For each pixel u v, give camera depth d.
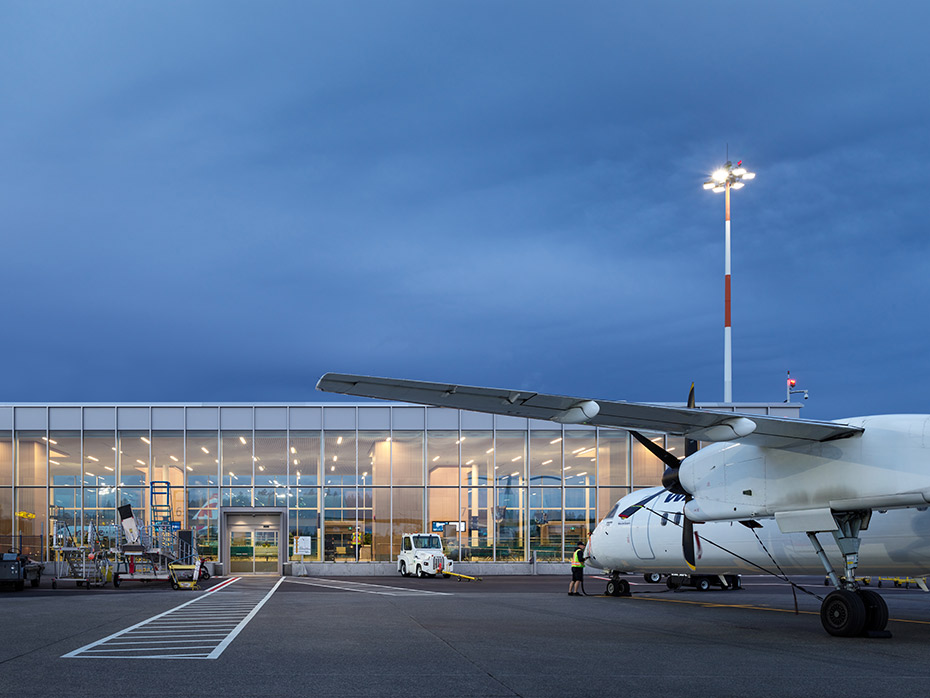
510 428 42.53
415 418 42.34
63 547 36.78
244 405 42.06
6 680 8.84
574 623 16.17
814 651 11.96
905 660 11.05
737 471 15.09
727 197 41.38
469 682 8.93
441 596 24.59
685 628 15.38
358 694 8.17
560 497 42.16
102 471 41.25
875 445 13.12
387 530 41.59
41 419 41.47
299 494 41.62
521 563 41.41
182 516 41.06
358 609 19.14
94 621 15.98
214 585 32.00
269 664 10.08
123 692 8.16
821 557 14.22
